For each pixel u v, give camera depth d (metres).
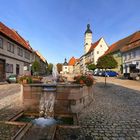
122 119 6.91
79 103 8.17
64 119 7.12
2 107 8.87
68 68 128.75
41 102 7.94
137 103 9.97
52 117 7.33
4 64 26.77
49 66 87.69
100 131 5.66
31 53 45.03
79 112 8.02
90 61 69.75
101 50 65.25
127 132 5.58
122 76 33.53
